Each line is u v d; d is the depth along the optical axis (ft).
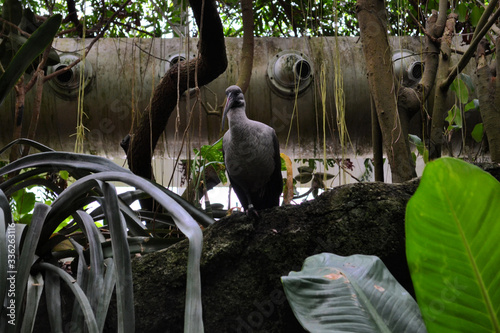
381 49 12.17
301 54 15.43
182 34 11.47
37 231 7.95
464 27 16.74
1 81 9.27
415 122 15.64
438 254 6.20
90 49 15.51
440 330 6.25
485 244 6.05
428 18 15.07
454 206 6.02
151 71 15.42
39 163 9.04
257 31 19.29
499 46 11.73
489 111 11.75
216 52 12.80
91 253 8.36
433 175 5.98
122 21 18.21
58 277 8.60
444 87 12.42
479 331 6.15
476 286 6.14
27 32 13.57
